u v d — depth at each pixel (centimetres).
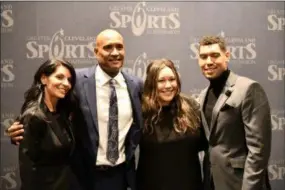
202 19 334
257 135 202
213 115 215
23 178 199
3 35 327
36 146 202
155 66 226
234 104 208
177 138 222
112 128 228
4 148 333
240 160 210
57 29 328
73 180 228
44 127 203
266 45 340
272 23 340
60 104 219
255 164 201
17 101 330
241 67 339
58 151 208
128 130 233
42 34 328
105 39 226
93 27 329
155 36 333
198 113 231
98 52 230
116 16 329
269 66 342
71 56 330
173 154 222
